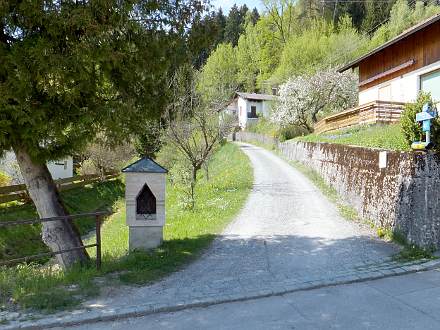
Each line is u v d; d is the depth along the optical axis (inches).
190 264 281.7
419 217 306.2
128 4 251.3
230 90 869.8
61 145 283.9
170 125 693.9
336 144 592.4
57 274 254.7
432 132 318.0
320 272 261.1
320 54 1793.8
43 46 231.1
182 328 182.2
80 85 248.7
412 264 273.4
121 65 269.0
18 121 244.4
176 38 298.4
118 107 275.0
